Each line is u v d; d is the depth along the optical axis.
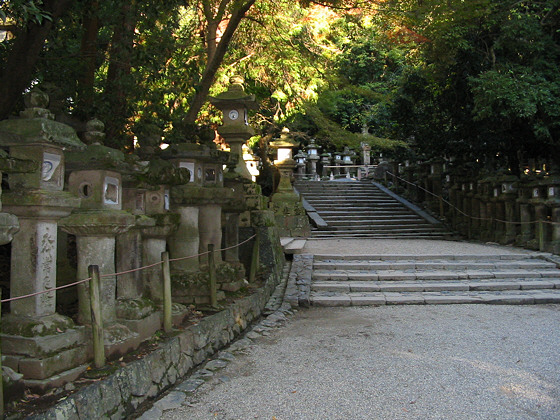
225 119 11.02
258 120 16.80
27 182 3.42
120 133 6.96
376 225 16.67
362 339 6.04
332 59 15.00
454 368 4.85
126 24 6.45
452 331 6.39
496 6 12.06
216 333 5.51
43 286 3.52
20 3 3.96
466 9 9.76
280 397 4.12
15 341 3.33
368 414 3.77
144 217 4.79
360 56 25.67
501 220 13.72
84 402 3.15
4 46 5.75
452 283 9.17
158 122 7.38
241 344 5.73
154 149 5.82
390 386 4.36
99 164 4.00
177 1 6.46
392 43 12.54
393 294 8.70
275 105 16.78
